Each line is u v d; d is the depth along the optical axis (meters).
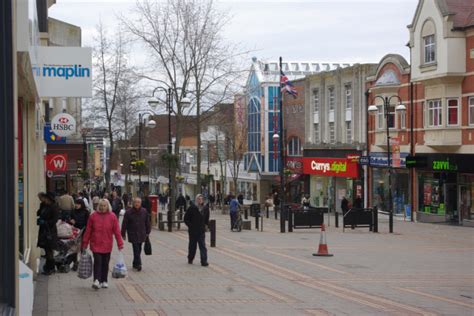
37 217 16.45
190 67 43.59
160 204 66.19
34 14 10.64
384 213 47.00
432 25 40.41
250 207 48.81
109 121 47.94
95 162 90.25
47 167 29.77
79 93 15.09
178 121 43.12
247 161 70.88
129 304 11.73
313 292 13.59
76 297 12.43
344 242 26.81
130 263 18.30
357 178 50.25
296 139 62.38
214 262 18.91
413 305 12.20
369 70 49.94
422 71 41.31
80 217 17.19
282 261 19.45
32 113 14.65
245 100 69.31
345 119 53.03
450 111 39.62
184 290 13.54
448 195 40.16
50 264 15.49
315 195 57.59
